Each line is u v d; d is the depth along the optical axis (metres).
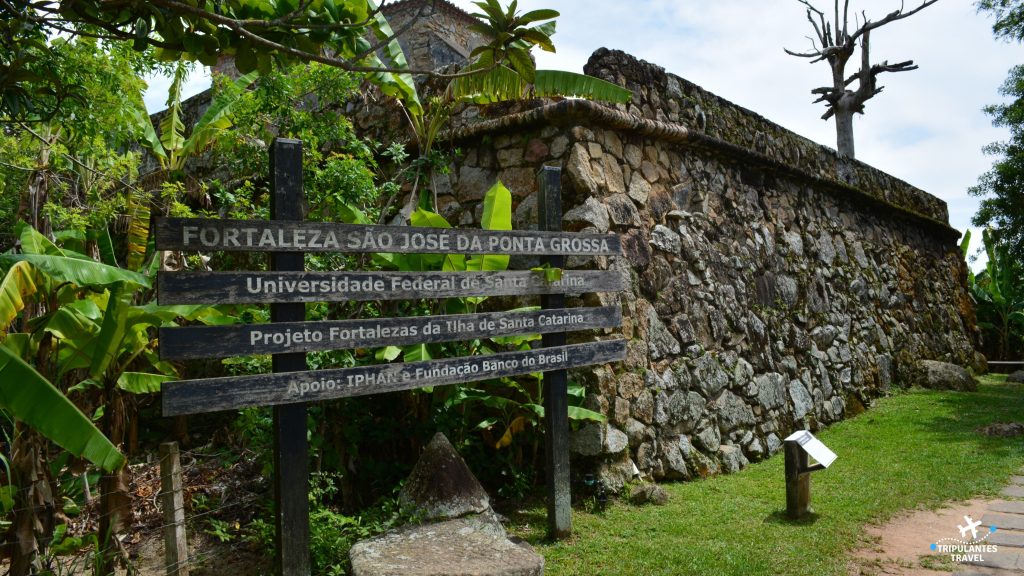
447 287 4.08
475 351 5.43
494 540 3.95
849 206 10.93
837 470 6.45
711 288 7.19
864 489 5.77
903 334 11.50
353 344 3.72
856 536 4.69
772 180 8.89
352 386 3.71
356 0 3.15
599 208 5.89
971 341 14.48
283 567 3.50
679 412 6.38
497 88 5.62
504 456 5.61
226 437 6.14
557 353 4.57
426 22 9.55
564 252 4.61
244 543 4.40
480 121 6.48
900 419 8.84
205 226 3.29
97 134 5.67
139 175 9.27
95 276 3.60
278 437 3.52
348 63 2.81
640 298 6.25
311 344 3.58
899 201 12.59
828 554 4.34
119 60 5.37
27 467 3.40
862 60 15.34
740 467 6.80
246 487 5.11
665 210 6.82
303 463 3.57
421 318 3.97
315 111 6.65
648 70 6.87
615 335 5.90
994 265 16.64
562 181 5.91
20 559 3.34
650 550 4.37
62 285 3.96
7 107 3.20
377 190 6.19
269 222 3.47
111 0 2.61
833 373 9.16
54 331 3.69
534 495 5.50
